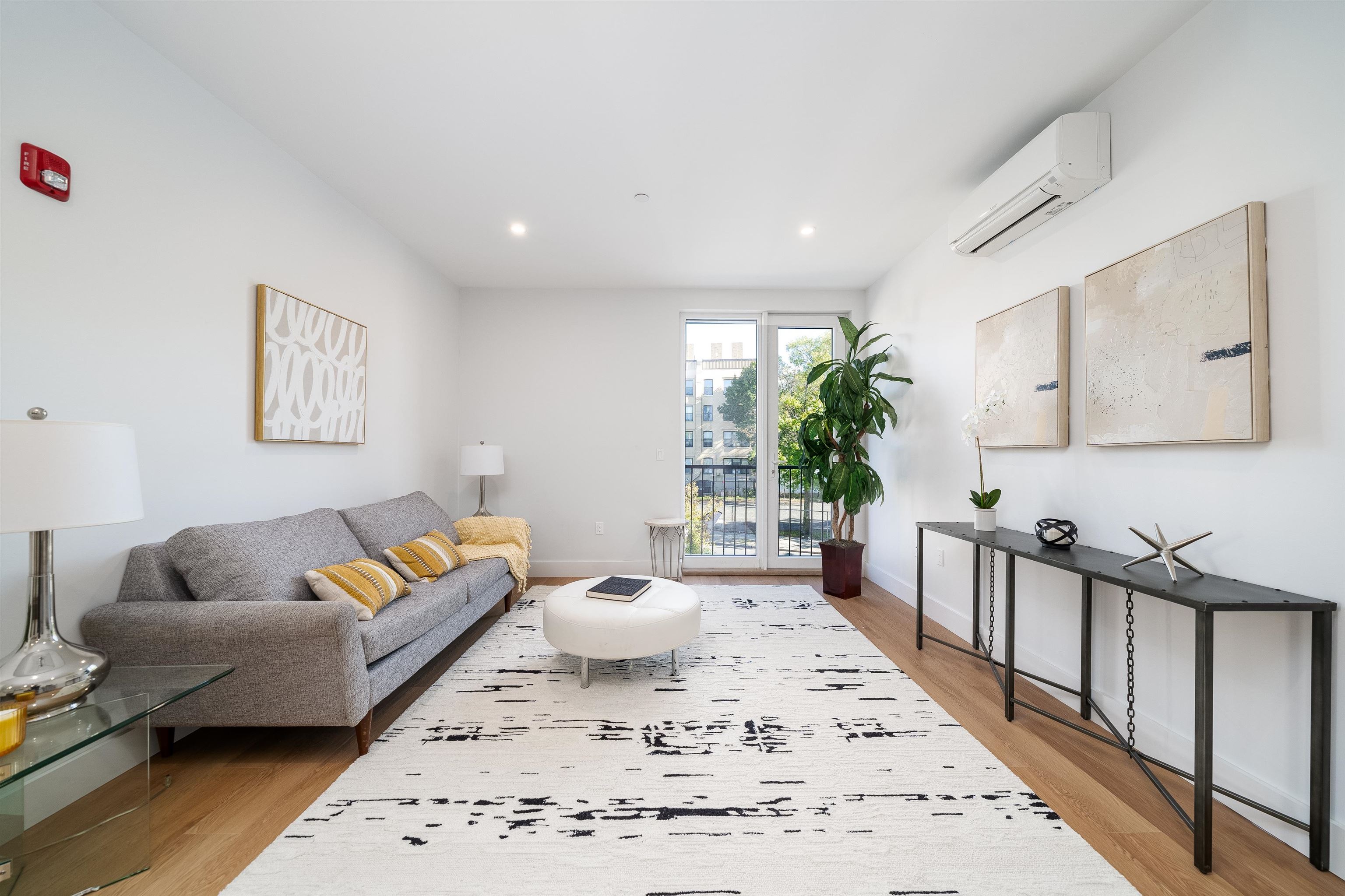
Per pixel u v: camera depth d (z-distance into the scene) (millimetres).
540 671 2646
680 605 2609
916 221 3357
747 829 1500
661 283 4641
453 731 2057
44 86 1583
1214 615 1652
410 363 3832
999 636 2811
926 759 1864
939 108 2244
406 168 2734
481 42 1887
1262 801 1509
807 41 1878
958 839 1466
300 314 2650
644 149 2564
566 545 4766
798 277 4484
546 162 2686
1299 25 1438
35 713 1271
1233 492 1603
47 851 1392
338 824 1516
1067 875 1337
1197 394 1676
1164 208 1839
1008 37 1847
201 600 1897
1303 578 1420
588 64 1991
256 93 2158
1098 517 2131
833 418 4047
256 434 2391
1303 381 1426
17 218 1524
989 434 2801
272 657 1784
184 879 1311
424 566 2863
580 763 1832
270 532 2201
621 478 4789
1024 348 2518
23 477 1164
